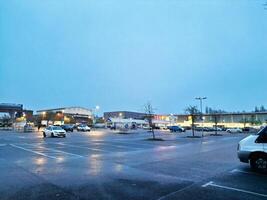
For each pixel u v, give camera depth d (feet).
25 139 102.58
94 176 31.07
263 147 33.14
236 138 126.62
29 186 26.02
